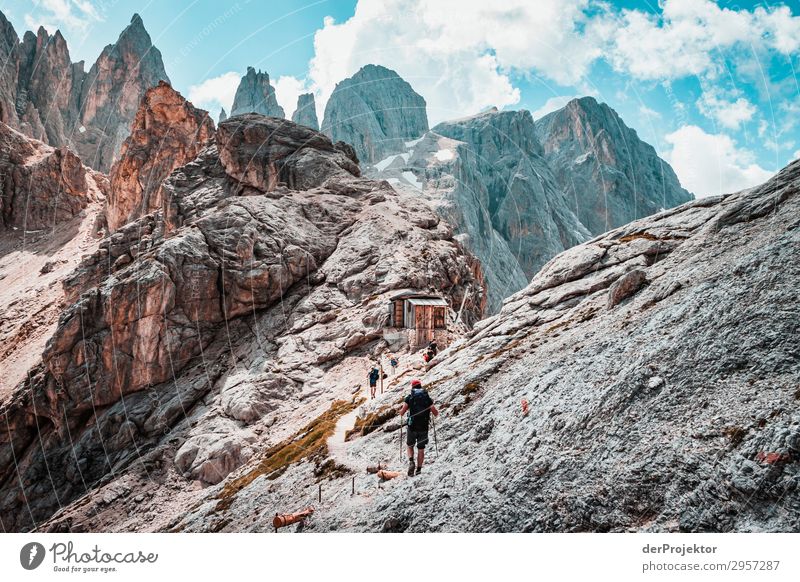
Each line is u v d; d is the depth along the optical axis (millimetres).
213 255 61344
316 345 52188
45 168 154625
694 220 29609
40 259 131625
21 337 86500
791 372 12883
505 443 16797
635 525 11734
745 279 17156
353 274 62531
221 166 91438
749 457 11273
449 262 69875
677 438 12859
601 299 26734
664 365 15500
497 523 13430
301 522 18797
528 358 23641
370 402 30359
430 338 47188
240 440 41812
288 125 94000
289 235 66875
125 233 84812
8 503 49406
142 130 133125
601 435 14438
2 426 57250
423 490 16344
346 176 84625
